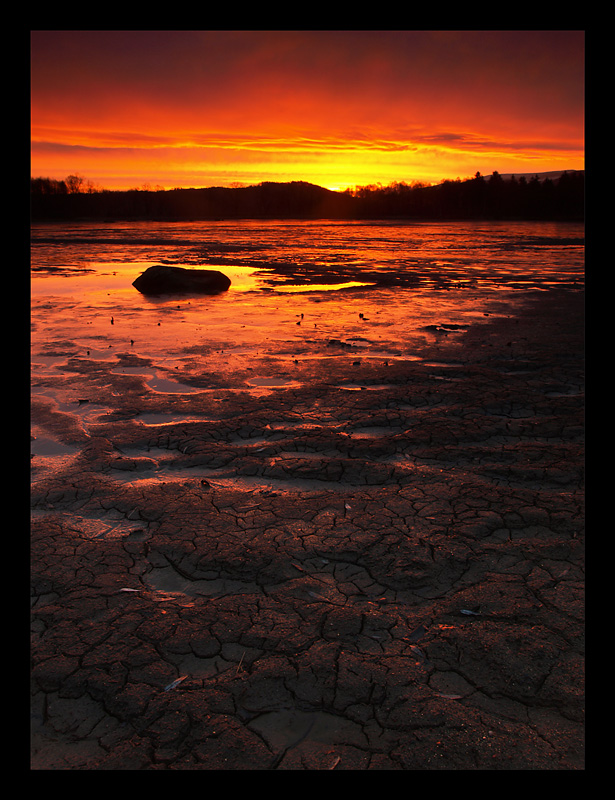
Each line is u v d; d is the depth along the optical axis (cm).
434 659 284
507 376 803
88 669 280
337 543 389
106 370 848
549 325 1180
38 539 399
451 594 336
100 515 434
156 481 492
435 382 777
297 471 503
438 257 2955
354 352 969
